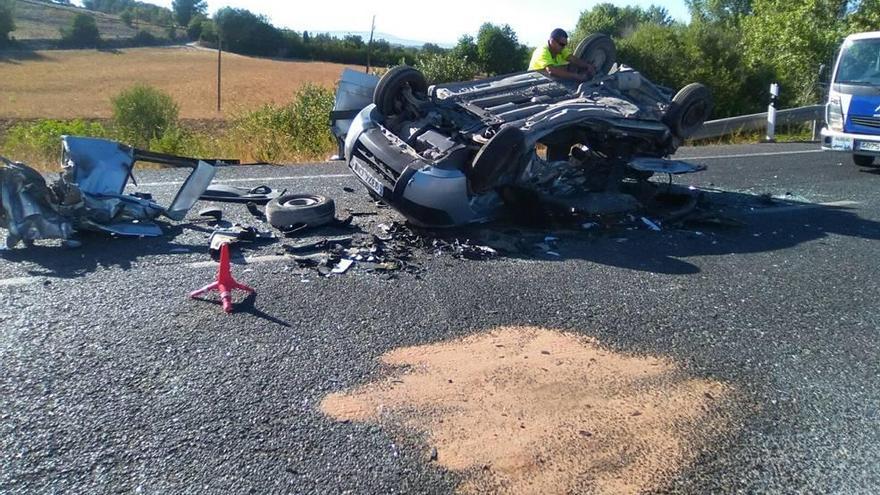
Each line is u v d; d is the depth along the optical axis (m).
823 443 3.23
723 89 20.06
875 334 4.56
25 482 2.67
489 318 4.46
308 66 75.81
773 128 15.55
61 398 3.24
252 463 2.86
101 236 5.68
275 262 5.29
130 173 6.10
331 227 6.27
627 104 7.15
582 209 6.53
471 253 5.70
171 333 3.97
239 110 17.80
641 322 4.54
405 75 6.96
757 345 4.30
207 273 4.97
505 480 2.84
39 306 4.24
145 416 3.14
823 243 6.72
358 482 2.78
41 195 5.36
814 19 21.08
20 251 5.23
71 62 75.75
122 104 29.27
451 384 3.59
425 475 2.84
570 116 6.47
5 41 83.25
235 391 3.39
